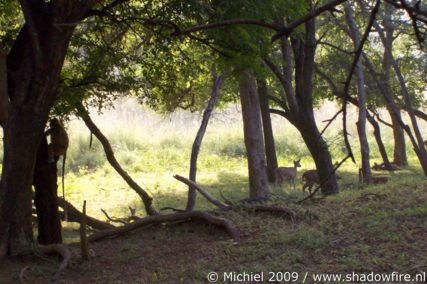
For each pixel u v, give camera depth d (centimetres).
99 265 723
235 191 1902
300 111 1412
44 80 739
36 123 749
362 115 1450
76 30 1077
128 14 958
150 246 775
